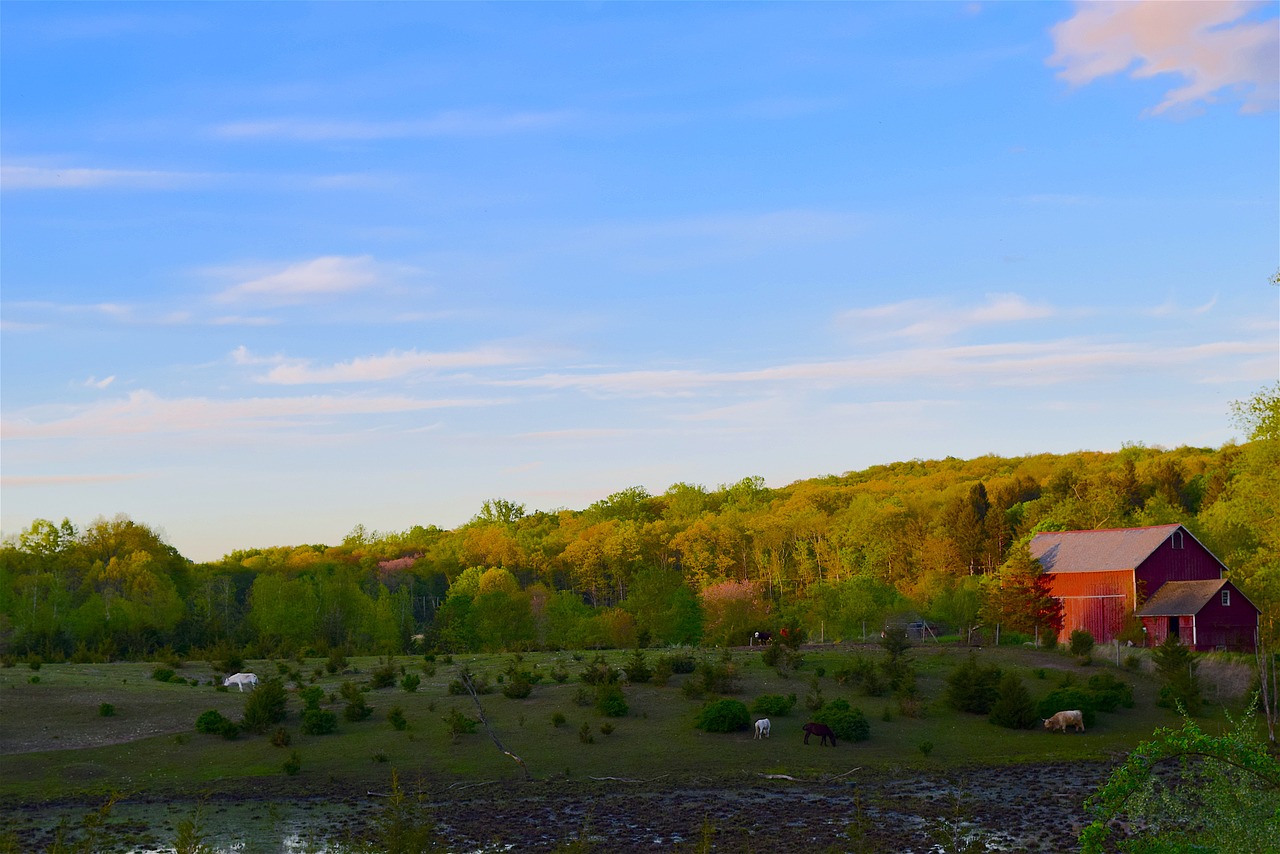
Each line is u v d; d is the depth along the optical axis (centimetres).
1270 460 6719
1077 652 5738
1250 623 6366
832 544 12875
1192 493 13588
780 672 4997
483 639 8331
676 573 9250
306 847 2633
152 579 9438
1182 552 6800
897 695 4709
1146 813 1573
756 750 3916
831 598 7662
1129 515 11194
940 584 8650
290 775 3569
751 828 2891
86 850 1988
